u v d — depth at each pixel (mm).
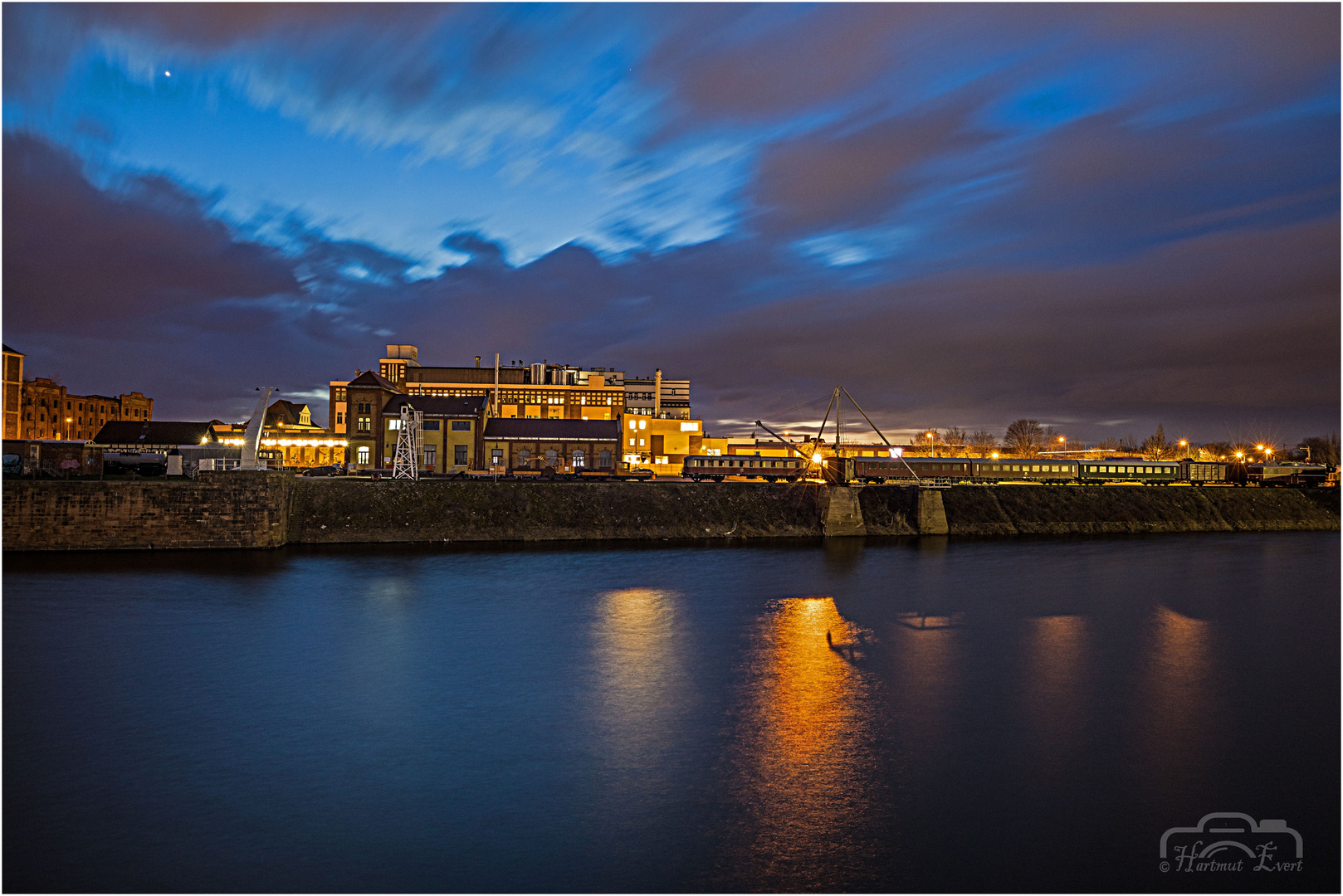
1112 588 69000
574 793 29688
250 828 26844
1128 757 33594
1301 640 52156
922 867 25156
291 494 85562
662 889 23781
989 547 95938
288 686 40719
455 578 68875
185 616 53469
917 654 48125
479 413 130750
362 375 128125
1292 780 31641
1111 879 24672
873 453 185625
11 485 73000
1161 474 135000
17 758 31875
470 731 35406
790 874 24625
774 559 82938
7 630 49531
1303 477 141125
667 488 102562
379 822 27375
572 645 49000
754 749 33781
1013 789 30484
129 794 29109
